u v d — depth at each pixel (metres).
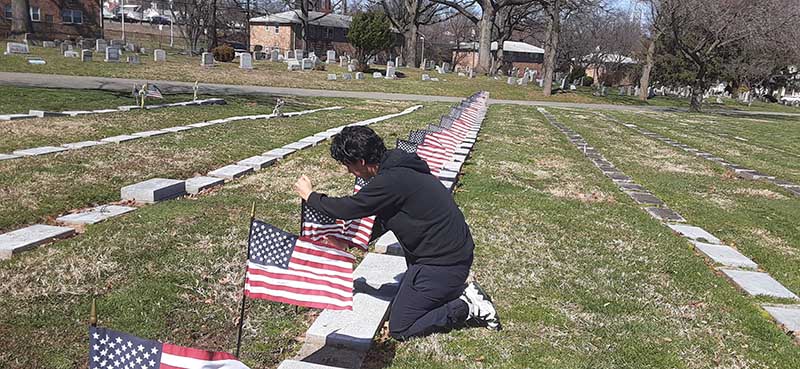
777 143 21.62
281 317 4.34
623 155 14.63
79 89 20.25
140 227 6.03
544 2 44.31
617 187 10.28
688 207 9.08
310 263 3.63
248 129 13.87
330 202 3.76
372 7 70.00
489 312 4.20
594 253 6.32
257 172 9.33
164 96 20.44
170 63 35.16
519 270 5.59
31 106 14.84
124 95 19.30
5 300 4.26
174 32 82.94
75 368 3.53
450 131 11.89
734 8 34.69
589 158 13.65
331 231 4.39
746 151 17.88
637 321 4.63
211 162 9.80
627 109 37.94
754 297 5.38
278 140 12.59
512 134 17.31
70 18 52.34
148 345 2.44
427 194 3.81
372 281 4.82
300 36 64.88
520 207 8.11
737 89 66.19
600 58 69.81
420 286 3.96
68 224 6.12
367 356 3.87
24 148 9.76
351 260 3.68
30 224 6.15
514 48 80.38
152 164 9.22
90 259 5.09
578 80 66.56
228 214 6.73
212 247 5.59
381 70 45.78
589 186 10.11
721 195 10.30
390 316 4.10
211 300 4.51
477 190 8.95
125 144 10.69
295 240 3.61
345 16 74.00
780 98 69.44
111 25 83.88
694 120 30.78
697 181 11.53
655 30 41.31
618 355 4.07
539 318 4.57
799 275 6.12
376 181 3.73
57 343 3.78
